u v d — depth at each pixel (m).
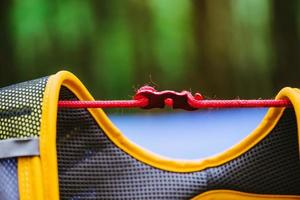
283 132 0.48
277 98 0.48
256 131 0.48
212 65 2.88
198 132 1.74
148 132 1.82
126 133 1.82
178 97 0.48
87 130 0.48
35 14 2.81
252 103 0.47
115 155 0.48
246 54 2.88
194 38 2.88
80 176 0.47
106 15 2.85
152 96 0.47
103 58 2.85
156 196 0.48
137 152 0.48
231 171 0.48
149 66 2.87
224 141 1.59
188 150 1.51
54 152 0.45
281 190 0.48
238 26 2.88
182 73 2.88
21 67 2.81
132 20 2.86
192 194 0.48
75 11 2.82
